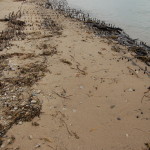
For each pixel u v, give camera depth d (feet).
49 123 24.29
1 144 21.24
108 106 27.81
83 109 26.94
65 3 94.38
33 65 35.76
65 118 25.22
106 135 23.26
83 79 33.27
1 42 44.57
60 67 35.99
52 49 42.57
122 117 26.02
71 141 22.22
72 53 41.63
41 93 29.04
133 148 21.85
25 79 31.71
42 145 21.47
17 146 21.17
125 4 91.61
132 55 43.91
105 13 78.38
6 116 24.68
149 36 57.00
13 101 27.09
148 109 27.50
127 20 70.03
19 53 39.55
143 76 35.60
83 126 24.26
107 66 38.04
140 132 23.86
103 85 32.24
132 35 57.57
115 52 44.52
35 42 45.50
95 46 46.47
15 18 61.77
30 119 24.56
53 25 59.06
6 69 33.99
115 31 59.52
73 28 58.70
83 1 99.96
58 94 29.25
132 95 30.19
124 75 35.45
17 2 85.76
